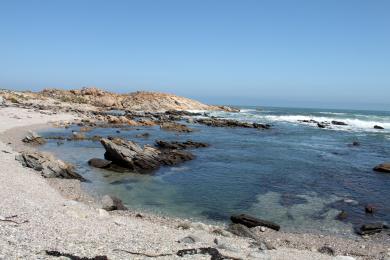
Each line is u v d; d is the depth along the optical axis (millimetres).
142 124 66062
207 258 10250
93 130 54781
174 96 123500
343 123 75125
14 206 13680
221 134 55438
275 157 35469
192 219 17672
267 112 128000
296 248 14516
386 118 90062
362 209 20062
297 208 19953
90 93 118438
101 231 12227
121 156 29031
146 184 24203
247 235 15188
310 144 45438
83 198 19609
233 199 21250
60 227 11844
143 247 10797
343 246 15039
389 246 15164
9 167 22859
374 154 38344
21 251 8938
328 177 27219
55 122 59594
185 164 31484
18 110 67000
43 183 21141
